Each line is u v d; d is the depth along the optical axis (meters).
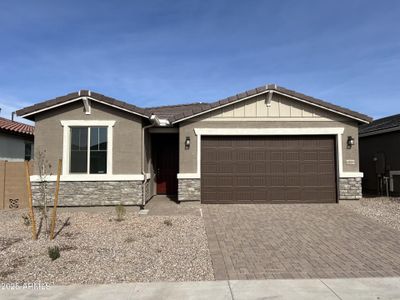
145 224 9.52
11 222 9.95
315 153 12.88
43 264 6.39
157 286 5.45
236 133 12.71
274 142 12.92
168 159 15.89
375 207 12.01
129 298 5.01
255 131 12.72
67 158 11.81
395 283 5.52
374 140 16.67
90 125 11.89
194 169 12.63
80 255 6.88
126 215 10.82
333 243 7.85
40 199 11.63
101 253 7.01
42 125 11.88
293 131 12.73
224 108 12.78
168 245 7.60
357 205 12.38
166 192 15.77
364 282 5.56
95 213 11.25
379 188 15.98
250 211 11.35
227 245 7.66
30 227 9.22
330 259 6.76
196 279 5.76
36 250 7.18
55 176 11.74
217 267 6.32
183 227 9.20
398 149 14.76
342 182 12.62
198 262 6.57
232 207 12.05
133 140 11.92
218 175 12.82
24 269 6.16
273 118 12.76
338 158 12.69
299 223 9.73
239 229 9.05
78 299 4.98
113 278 5.80
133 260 6.63
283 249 7.40
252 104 12.78
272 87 12.49
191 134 12.73
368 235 8.54
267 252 7.20
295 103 12.77
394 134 15.04
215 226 9.36
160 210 11.66
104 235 8.38
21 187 12.87
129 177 11.73
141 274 5.97
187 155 12.66
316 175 12.83
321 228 9.20
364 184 17.62
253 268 6.27
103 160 11.88
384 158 15.66
